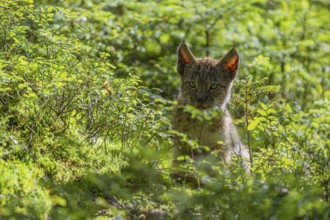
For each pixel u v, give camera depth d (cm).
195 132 1350
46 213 980
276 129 1241
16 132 1165
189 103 1461
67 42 1347
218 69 1479
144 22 2145
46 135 1184
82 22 1880
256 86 1416
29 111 1208
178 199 1048
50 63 1221
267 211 986
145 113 1313
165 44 2202
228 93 1498
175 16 2217
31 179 1041
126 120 1291
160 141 1389
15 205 966
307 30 2448
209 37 2270
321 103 1354
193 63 1488
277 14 2442
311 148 1214
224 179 1080
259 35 2386
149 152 1283
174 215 1020
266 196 1006
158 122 1357
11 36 1305
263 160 1234
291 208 984
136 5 2197
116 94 1280
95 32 1967
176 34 2180
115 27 1994
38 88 1198
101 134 1301
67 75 1221
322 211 996
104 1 2195
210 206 1023
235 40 2272
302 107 1980
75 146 1196
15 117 1204
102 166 1188
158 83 1969
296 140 1262
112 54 1955
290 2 2592
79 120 1305
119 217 1027
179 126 1372
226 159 1335
